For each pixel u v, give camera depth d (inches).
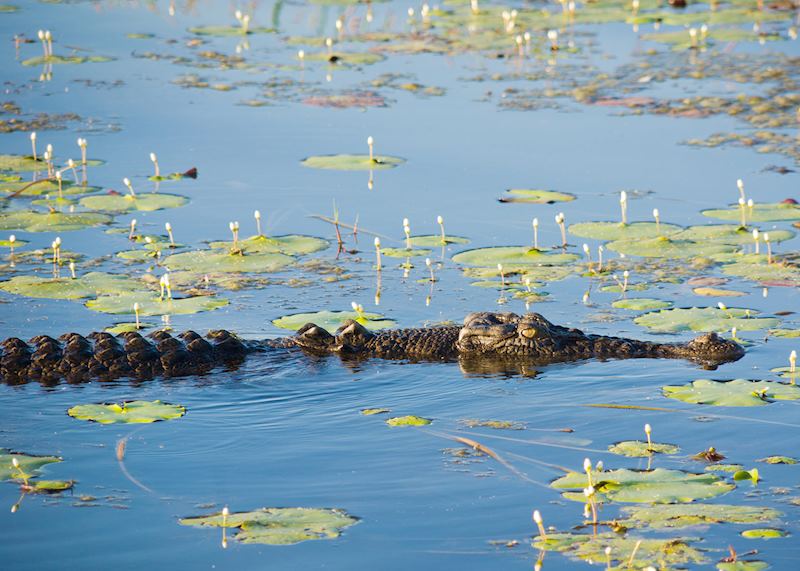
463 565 878.4
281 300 1627.7
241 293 1654.8
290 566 876.6
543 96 2792.8
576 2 3941.9
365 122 2566.4
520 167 2258.9
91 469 1064.2
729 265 1743.4
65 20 3565.5
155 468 1066.1
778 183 2123.5
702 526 931.3
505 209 2034.9
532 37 3452.3
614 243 1852.9
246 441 1132.5
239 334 1489.9
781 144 2369.6
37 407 1221.1
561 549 898.7
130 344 1352.1
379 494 1005.8
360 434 1147.9
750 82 2886.3
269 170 2242.9
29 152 2333.9
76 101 2701.8
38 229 1916.8
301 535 924.6
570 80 2942.9
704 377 1299.2
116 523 952.3
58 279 1674.5
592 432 1142.3
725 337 1440.7
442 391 1274.6
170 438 1138.0
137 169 2246.6
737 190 2097.7
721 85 2869.1
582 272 1737.2
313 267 1771.7
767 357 1362.0
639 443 1106.7
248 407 1228.5
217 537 925.8
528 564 878.4
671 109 2657.5
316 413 1209.4
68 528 943.7
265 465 1072.8
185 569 876.0
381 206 2057.1
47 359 1327.5
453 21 3666.3
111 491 1014.4
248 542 914.7
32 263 1776.6
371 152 2276.1
